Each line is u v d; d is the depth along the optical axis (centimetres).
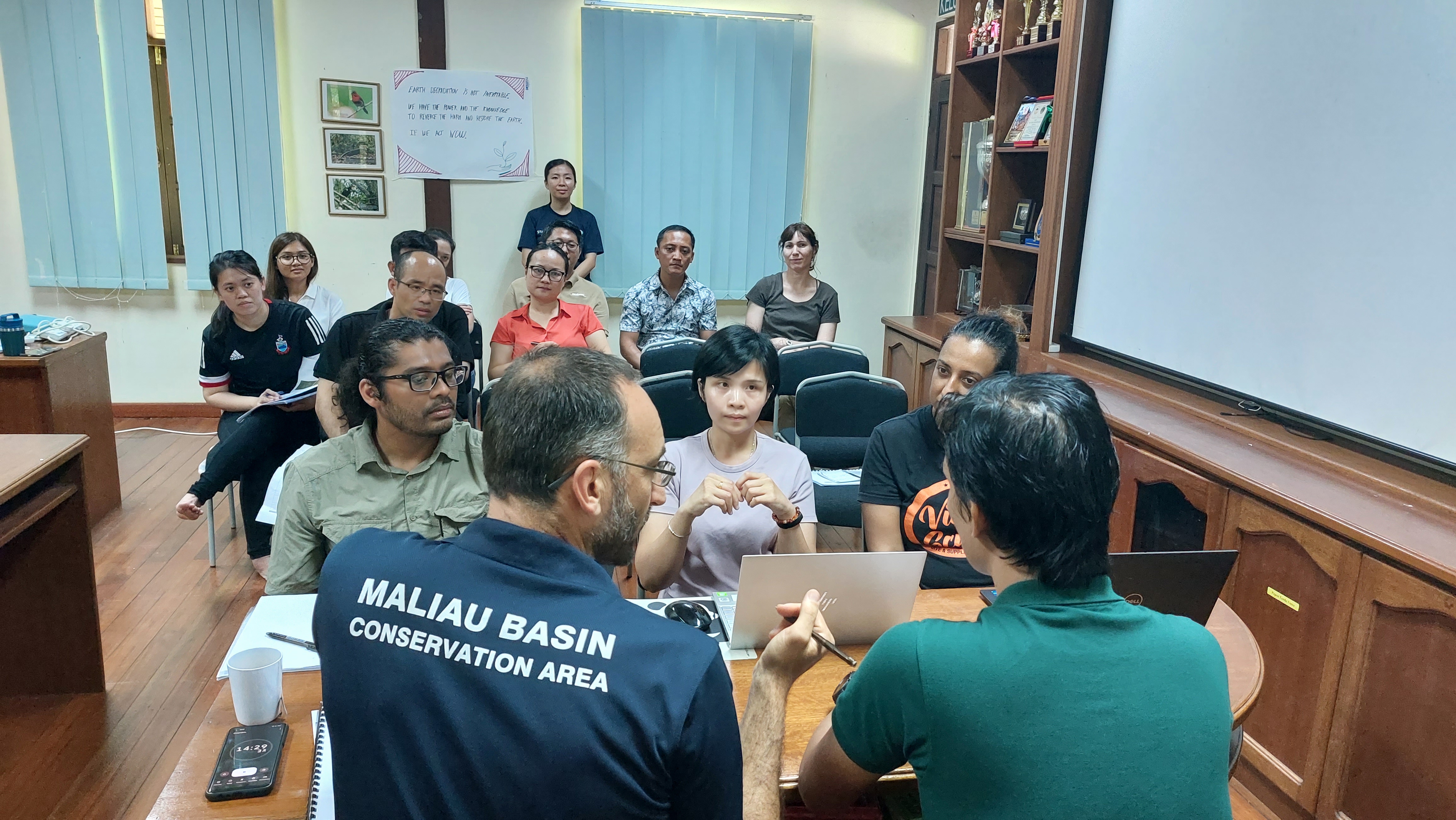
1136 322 310
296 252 392
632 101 500
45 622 242
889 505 197
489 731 75
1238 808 214
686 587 190
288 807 113
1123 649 90
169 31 451
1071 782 85
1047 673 88
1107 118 324
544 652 77
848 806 116
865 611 149
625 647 77
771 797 101
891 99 533
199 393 505
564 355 88
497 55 490
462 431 197
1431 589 166
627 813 75
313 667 142
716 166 518
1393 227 209
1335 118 225
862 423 314
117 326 492
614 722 75
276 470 306
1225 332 266
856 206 545
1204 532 230
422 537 89
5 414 329
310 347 342
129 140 465
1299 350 239
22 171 462
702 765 77
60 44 450
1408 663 173
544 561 82
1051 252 344
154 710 241
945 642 92
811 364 356
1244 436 243
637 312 447
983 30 415
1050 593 94
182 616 291
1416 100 202
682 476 192
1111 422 261
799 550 179
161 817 111
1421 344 203
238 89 464
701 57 502
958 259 459
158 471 423
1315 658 195
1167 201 291
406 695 78
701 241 527
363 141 487
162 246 479
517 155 502
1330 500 194
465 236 509
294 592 183
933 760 90
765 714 107
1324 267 229
